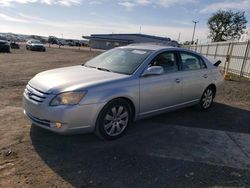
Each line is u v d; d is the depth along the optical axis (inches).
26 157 145.2
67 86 155.9
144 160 149.6
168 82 201.6
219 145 177.0
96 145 164.7
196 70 235.5
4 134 173.5
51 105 151.7
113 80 168.9
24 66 577.6
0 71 465.7
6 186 118.8
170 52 213.0
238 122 230.4
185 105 230.4
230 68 727.1
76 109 150.9
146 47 215.5
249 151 170.7
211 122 225.1
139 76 182.2
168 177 134.0
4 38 1491.1
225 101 313.9
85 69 195.5
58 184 122.9
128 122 180.5
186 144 175.0
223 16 2428.6
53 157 146.9
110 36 3031.5
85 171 134.7
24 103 169.9
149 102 189.9
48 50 1560.0
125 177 131.6
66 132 152.6
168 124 211.9
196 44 1239.5
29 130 181.6
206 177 136.2
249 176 140.2
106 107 163.5
